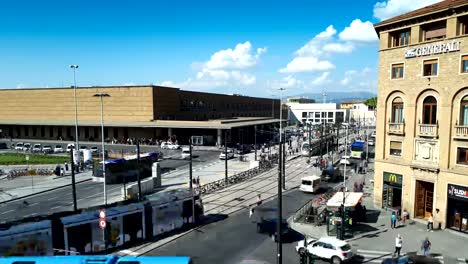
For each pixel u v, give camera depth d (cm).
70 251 2441
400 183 3541
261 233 3100
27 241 2256
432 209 3284
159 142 9869
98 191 4753
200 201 3459
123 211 2766
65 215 2484
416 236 2986
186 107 11312
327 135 8950
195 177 5662
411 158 3412
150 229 2975
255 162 6469
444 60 3103
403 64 3459
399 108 3550
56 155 7725
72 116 11144
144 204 2922
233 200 4272
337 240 2569
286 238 2991
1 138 11819
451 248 2709
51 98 11381
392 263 2345
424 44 3241
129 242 2817
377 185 3806
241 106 14638
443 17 3084
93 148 8425
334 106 18312
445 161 3125
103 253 2625
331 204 3123
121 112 10412
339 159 7569
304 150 8162
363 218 3394
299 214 3578
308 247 2586
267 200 4300
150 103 10012
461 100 3019
